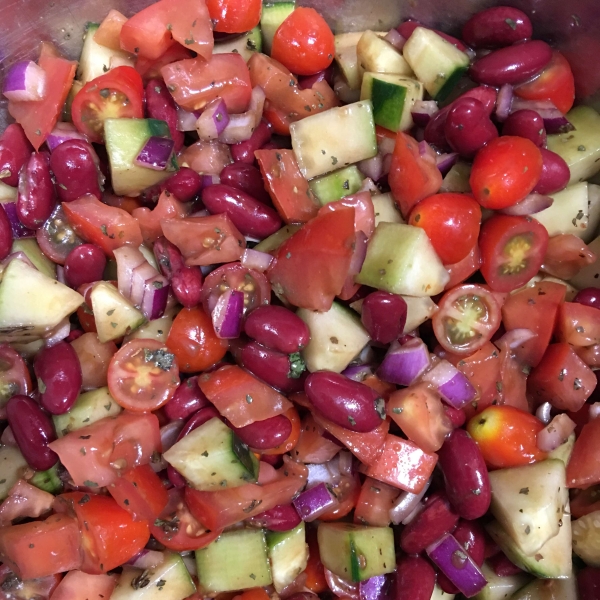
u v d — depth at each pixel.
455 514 0.17
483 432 0.17
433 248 0.17
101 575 0.17
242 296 0.17
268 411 0.17
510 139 0.17
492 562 0.18
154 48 0.17
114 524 0.16
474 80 0.18
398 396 0.17
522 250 0.18
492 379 0.18
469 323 0.18
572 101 0.19
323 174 0.18
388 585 0.18
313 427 0.18
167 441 0.17
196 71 0.18
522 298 0.18
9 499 0.16
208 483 0.16
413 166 0.17
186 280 0.17
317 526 0.18
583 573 0.18
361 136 0.18
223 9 0.18
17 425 0.16
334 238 0.16
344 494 0.18
